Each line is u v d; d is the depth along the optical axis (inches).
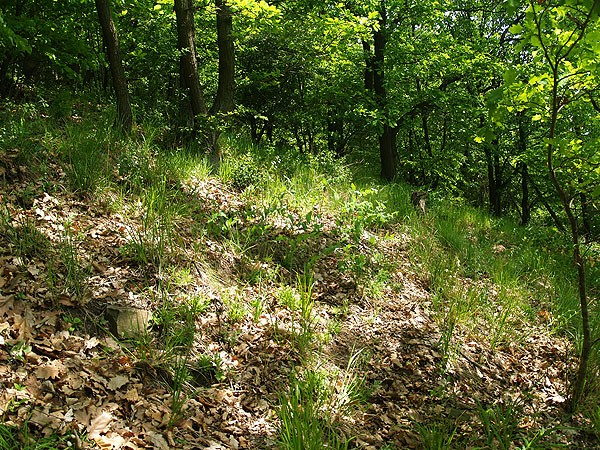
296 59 468.8
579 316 269.4
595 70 163.3
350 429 155.4
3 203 194.1
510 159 687.1
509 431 172.6
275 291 218.4
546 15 150.6
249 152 350.9
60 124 282.0
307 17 432.5
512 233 454.6
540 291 304.2
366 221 275.9
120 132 295.1
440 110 600.1
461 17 666.2
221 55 371.9
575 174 196.5
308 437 134.6
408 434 161.0
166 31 395.9
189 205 252.2
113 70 304.7
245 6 345.4
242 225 261.0
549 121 186.4
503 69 551.8
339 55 531.5
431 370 199.8
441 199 463.2
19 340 141.4
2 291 157.2
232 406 153.7
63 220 203.2
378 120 516.4
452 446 159.2
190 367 162.4
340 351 197.3
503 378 207.6
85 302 168.2
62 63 340.2
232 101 379.9
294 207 304.8
